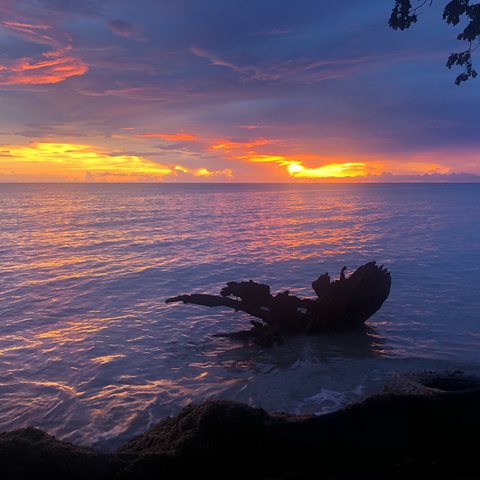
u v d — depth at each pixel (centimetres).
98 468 327
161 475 335
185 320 1039
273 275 1516
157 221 3728
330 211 5122
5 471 323
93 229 3038
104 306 1134
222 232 2873
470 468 352
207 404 378
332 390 607
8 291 1277
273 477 346
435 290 1277
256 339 902
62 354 790
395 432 383
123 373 709
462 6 694
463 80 773
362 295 938
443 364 692
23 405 587
